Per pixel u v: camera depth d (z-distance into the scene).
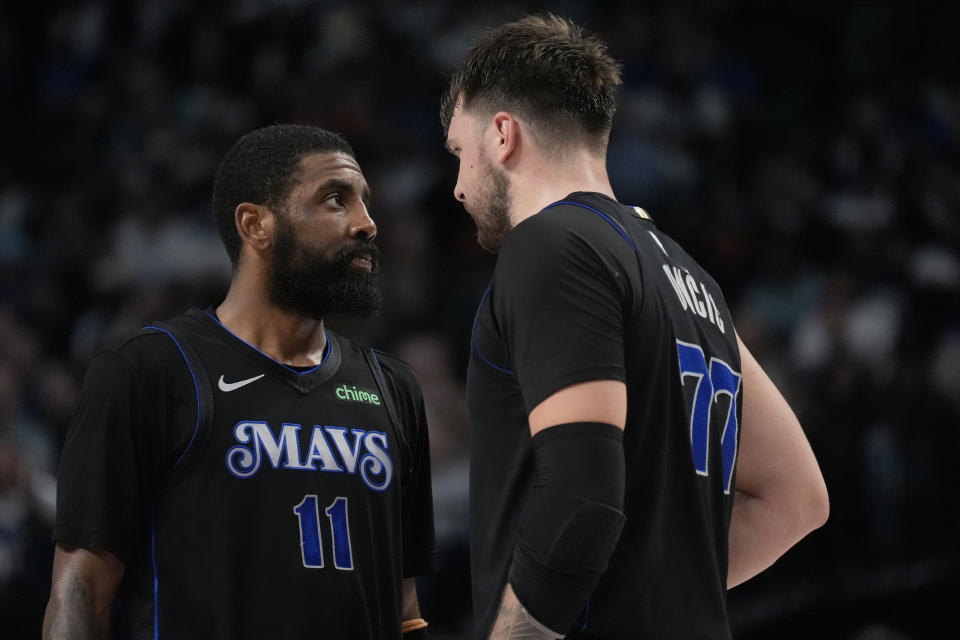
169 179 28.56
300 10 33.91
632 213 7.01
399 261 25.52
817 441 18.59
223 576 7.09
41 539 15.16
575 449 5.83
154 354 7.33
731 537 7.55
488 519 6.54
